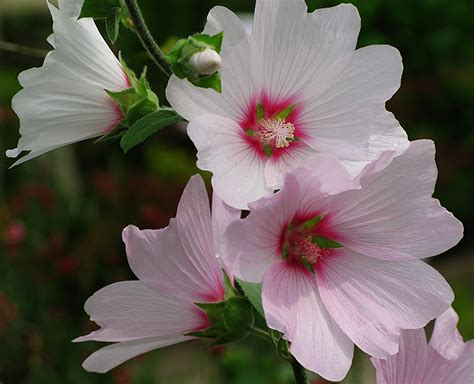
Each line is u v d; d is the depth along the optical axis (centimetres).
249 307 35
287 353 36
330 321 33
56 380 81
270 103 35
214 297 35
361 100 34
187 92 33
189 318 35
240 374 71
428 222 34
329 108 34
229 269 32
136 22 33
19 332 81
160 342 36
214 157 32
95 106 34
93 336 34
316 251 34
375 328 33
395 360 35
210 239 34
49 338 82
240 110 34
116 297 34
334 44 34
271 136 34
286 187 32
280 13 33
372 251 34
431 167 33
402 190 34
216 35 32
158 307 34
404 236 34
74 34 34
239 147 33
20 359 81
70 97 34
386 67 34
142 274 34
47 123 34
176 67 32
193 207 33
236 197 32
